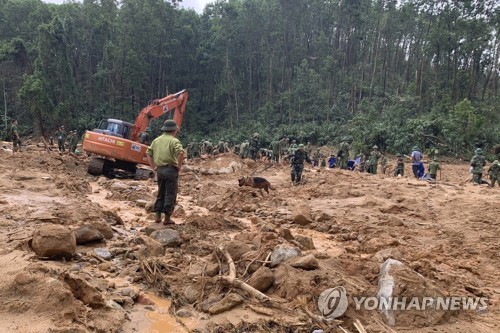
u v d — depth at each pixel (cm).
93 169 1652
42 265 454
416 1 4666
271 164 2325
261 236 684
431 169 1911
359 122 4316
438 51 4428
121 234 709
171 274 534
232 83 5500
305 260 522
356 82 5456
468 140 3459
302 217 959
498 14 4097
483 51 4716
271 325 424
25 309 366
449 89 4481
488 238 861
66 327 345
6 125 4147
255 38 5553
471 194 1382
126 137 1711
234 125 5453
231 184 1602
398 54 6319
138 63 4859
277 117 5291
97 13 5275
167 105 1898
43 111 4466
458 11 4291
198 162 2253
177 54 5600
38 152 2150
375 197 1305
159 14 5178
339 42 5900
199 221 824
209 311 444
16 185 1083
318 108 5272
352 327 432
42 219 714
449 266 681
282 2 5534
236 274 532
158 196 761
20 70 5172
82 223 725
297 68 5631
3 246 555
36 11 5512
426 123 3684
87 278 479
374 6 5466
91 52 5600
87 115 4909
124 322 410
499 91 5250
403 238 855
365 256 706
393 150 3744
